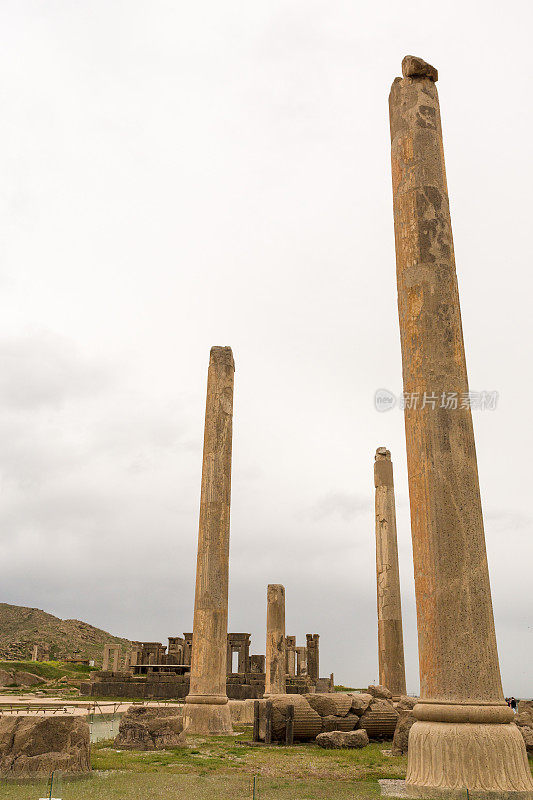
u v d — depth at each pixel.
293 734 16.77
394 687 27.56
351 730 17.39
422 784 9.09
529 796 8.70
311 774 11.91
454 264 12.17
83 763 11.45
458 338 11.60
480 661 9.73
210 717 18.77
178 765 12.69
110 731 18.66
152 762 13.10
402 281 12.20
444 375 11.25
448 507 10.48
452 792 8.73
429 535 10.48
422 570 10.48
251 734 18.89
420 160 12.58
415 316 11.73
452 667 9.71
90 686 40.66
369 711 18.02
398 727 15.27
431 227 12.12
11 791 9.34
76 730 11.59
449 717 9.40
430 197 12.33
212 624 19.73
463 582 10.10
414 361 11.54
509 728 9.38
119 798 8.83
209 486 21.19
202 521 20.92
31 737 11.34
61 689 45.69
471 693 9.53
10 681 47.91
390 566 29.39
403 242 12.38
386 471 31.12
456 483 10.62
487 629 9.99
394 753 14.92
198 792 9.09
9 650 86.88
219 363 22.50
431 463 10.77
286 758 14.04
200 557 20.55
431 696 9.80
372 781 10.73
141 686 39.94
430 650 10.01
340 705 17.62
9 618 119.75
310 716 16.98
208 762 13.20
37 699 34.59
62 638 109.31
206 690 19.19
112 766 12.30
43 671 53.81
